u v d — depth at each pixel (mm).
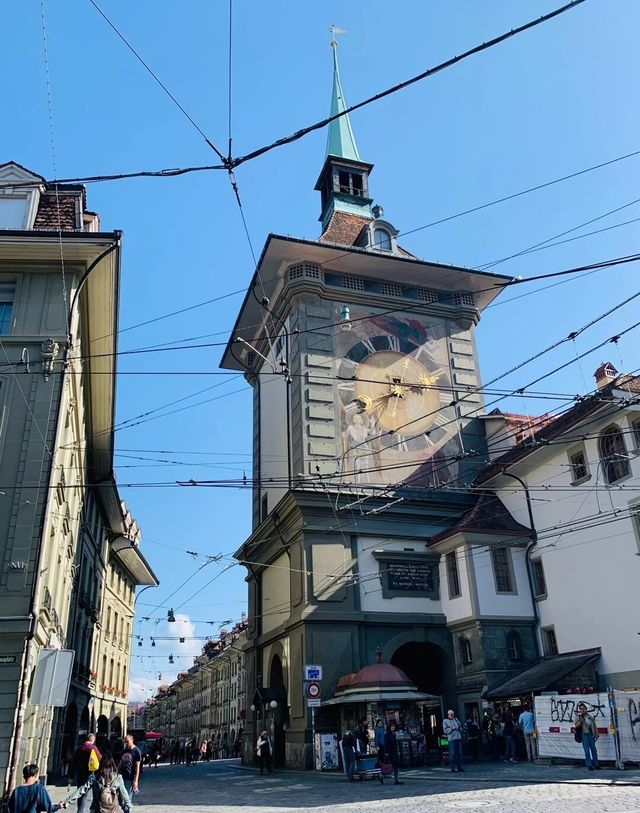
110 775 10078
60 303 22016
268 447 38375
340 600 29078
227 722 80438
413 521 31812
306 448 31828
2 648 17516
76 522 30359
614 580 24812
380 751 21516
